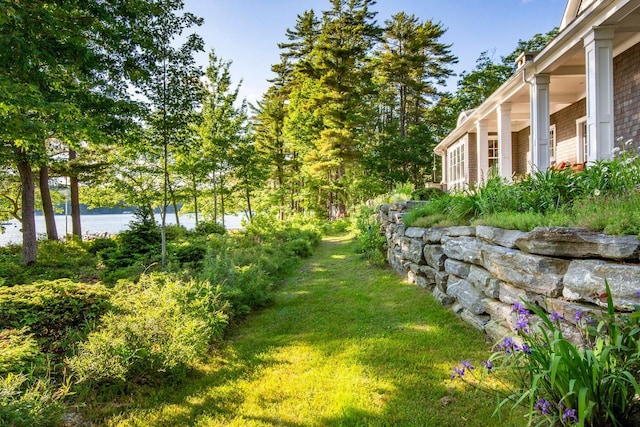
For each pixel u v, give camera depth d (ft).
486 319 11.78
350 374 9.84
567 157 30.55
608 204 9.37
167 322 11.01
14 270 24.17
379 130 90.94
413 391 8.80
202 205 70.95
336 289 19.39
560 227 8.50
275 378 9.94
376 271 23.30
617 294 6.93
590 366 5.65
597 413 5.63
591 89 16.57
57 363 10.09
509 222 10.94
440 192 30.01
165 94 25.22
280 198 76.54
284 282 22.18
